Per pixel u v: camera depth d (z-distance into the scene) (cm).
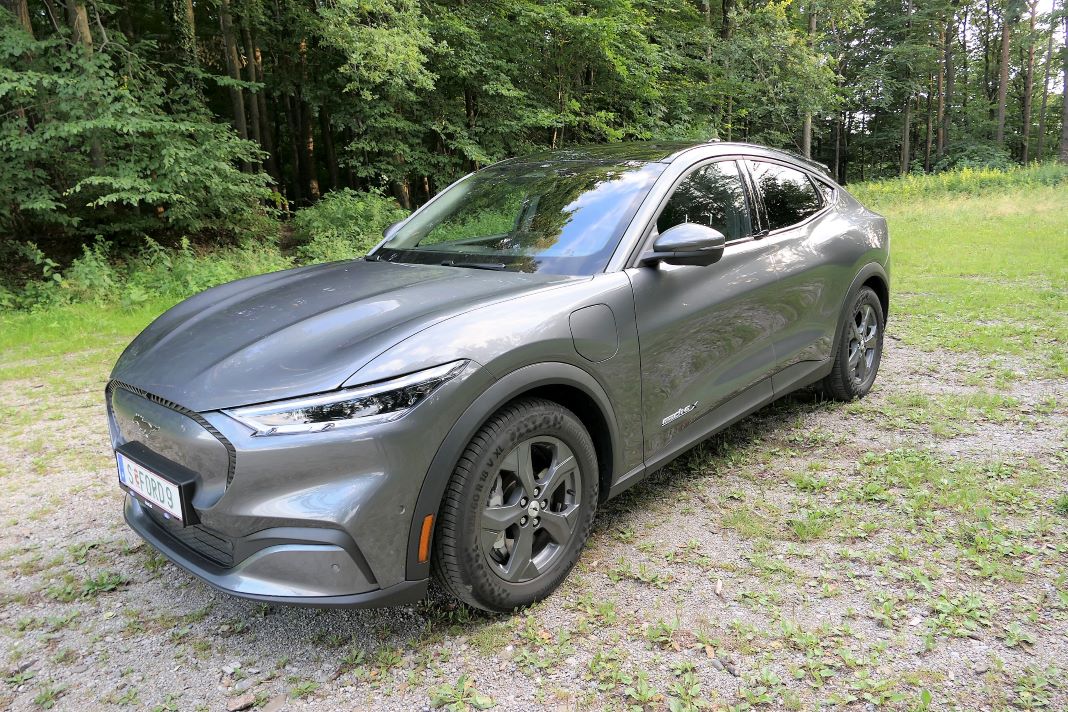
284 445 175
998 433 343
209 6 1812
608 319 232
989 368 451
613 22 1538
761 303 305
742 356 298
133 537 283
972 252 969
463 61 1502
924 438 342
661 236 244
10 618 228
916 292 719
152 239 1152
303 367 187
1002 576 223
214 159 1136
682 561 244
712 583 230
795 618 209
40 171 991
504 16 1627
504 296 218
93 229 1125
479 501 196
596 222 264
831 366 372
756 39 2148
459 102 1673
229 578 186
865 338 404
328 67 1628
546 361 210
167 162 1015
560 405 218
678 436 272
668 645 199
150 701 187
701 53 2156
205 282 940
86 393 499
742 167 325
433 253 289
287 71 1884
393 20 1338
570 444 222
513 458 205
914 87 3625
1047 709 168
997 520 259
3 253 1062
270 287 266
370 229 1358
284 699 186
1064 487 282
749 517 272
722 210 300
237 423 178
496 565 206
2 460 369
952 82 4144
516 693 183
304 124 2303
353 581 181
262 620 223
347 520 176
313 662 201
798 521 261
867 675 181
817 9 2331
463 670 194
